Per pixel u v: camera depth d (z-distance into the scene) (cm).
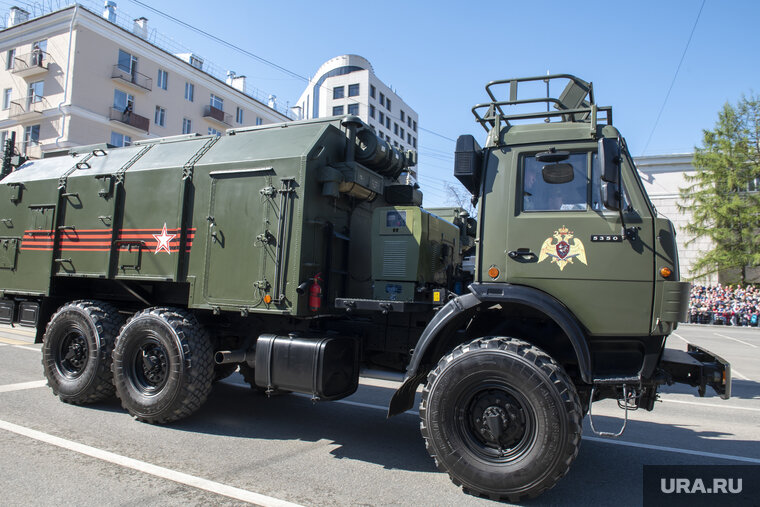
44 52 3033
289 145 504
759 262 2866
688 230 3150
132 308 621
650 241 366
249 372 641
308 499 339
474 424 366
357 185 512
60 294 634
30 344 995
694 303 2694
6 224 677
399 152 611
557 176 394
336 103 7262
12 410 531
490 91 458
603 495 371
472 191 453
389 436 509
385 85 7606
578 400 349
